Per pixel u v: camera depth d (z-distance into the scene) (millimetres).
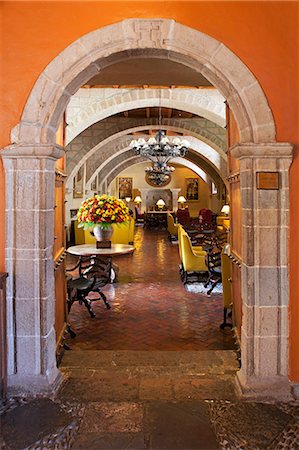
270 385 2672
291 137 2703
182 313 5188
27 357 2727
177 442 2117
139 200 21391
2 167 2727
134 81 4551
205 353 3643
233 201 3586
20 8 2715
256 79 2703
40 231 2711
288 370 2721
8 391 2674
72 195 12102
